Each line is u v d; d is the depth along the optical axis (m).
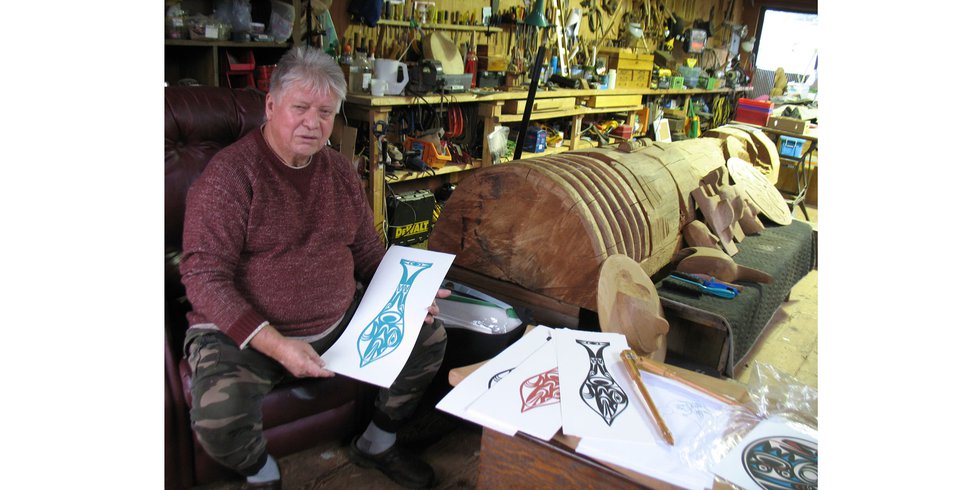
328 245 1.71
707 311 2.25
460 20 4.40
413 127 4.10
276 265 1.61
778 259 2.97
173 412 1.58
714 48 8.01
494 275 2.36
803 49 8.18
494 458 1.19
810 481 1.00
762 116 5.43
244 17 3.12
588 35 5.93
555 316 2.25
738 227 3.18
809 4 7.84
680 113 6.74
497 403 1.16
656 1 6.80
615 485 1.04
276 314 1.62
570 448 1.07
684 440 1.09
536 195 2.21
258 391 1.52
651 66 6.18
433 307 1.79
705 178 3.09
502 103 4.25
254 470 1.55
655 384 1.25
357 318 1.70
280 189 1.61
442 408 1.14
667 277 2.54
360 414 1.91
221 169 1.54
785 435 1.12
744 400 1.24
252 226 1.58
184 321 1.79
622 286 1.87
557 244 2.18
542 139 4.85
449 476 1.89
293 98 1.52
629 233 2.30
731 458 1.05
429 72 3.72
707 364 2.35
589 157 2.64
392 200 3.83
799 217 5.47
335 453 1.95
